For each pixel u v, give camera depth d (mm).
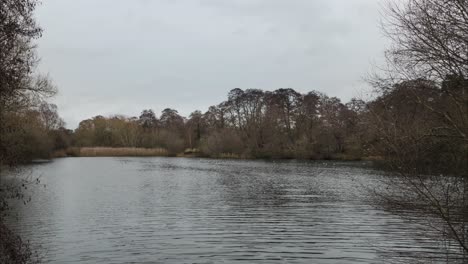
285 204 24859
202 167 61219
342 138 74375
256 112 102688
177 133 119000
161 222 19703
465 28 8805
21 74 12039
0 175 37812
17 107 17422
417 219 16781
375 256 14031
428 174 9312
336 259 13781
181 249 15055
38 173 49469
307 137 86562
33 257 14055
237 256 14148
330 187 33656
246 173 49188
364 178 40656
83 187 34594
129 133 121375
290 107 103312
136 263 13484
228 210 22875
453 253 13578
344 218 20250
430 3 9203
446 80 9000
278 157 86062
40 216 21172
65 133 107312
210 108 122812
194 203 25469
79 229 18219
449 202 9508
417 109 9453
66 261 13695
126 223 19469
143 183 37812
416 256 13828
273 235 17016
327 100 90688
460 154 9141
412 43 9516
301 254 14367
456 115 8992
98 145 120688
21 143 14594
